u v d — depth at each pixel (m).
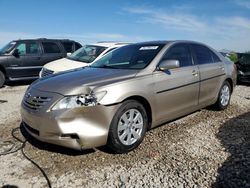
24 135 5.05
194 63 5.68
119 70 4.75
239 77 11.46
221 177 3.59
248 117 6.22
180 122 5.81
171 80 4.95
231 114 6.43
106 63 5.38
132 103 4.30
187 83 5.30
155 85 4.65
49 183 3.48
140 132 4.48
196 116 6.23
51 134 3.93
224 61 6.71
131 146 4.34
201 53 6.04
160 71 4.83
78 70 5.12
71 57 9.97
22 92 9.80
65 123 3.82
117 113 4.10
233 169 3.79
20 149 4.46
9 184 3.46
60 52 12.43
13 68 11.16
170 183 3.47
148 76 4.61
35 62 11.70
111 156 4.21
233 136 5.03
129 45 5.86
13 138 4.93
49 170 3.81
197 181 3.50
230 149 4.45
